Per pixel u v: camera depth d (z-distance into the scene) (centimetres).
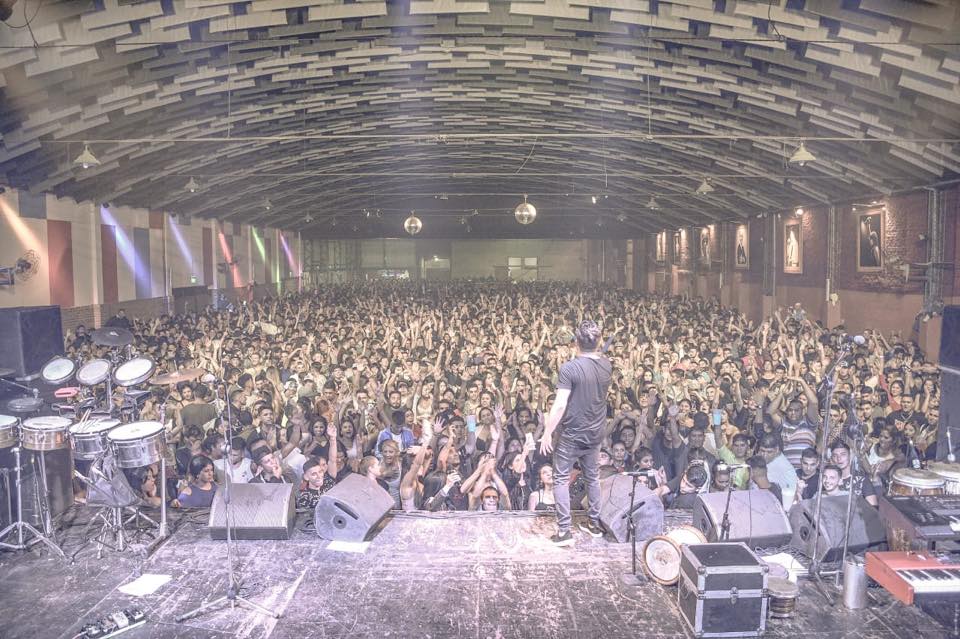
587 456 515
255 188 2380
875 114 1116
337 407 847
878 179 1549
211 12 862
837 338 1475
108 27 829
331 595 452
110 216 1948
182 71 1055
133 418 593
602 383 497
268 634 409
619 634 409
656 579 467
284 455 721
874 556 432
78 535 555
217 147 1625
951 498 455
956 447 564
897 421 792
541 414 793
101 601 449
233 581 455
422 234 3656
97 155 1357
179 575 482
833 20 849
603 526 532
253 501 538
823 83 1039
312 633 409
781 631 413
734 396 963
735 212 2528
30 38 784
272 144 1750
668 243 3675
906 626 419
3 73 848
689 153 1747
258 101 1301
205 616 428
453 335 1499
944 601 398
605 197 3089
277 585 465
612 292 3388
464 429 723
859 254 1798
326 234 3856
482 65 1177
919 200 1531
